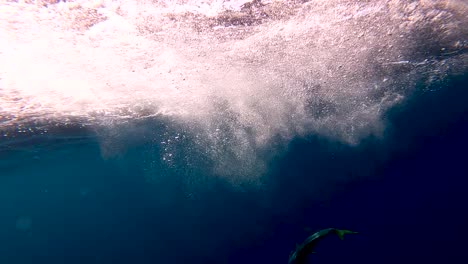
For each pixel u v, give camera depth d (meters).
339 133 12.73
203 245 21.58
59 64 6.07
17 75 6.23
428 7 5.52
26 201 57.28
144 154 21.69
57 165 26.83
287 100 9.31
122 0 4.40
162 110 9.95
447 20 6.06
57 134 13.07
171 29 5.37
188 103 9.25
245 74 7.56
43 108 8.55
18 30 4.79
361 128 12.84
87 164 28.09
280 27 5.69
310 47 6.60
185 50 6.18
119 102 8.77
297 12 5.25
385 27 6.11
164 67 6.84
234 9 4.97
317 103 9.80
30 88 6.95
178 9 4.80
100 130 12.95
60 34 5.08
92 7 4.48
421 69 9.37
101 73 6.78
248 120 10.45
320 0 5.00
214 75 7.49
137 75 7.11
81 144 18.00
